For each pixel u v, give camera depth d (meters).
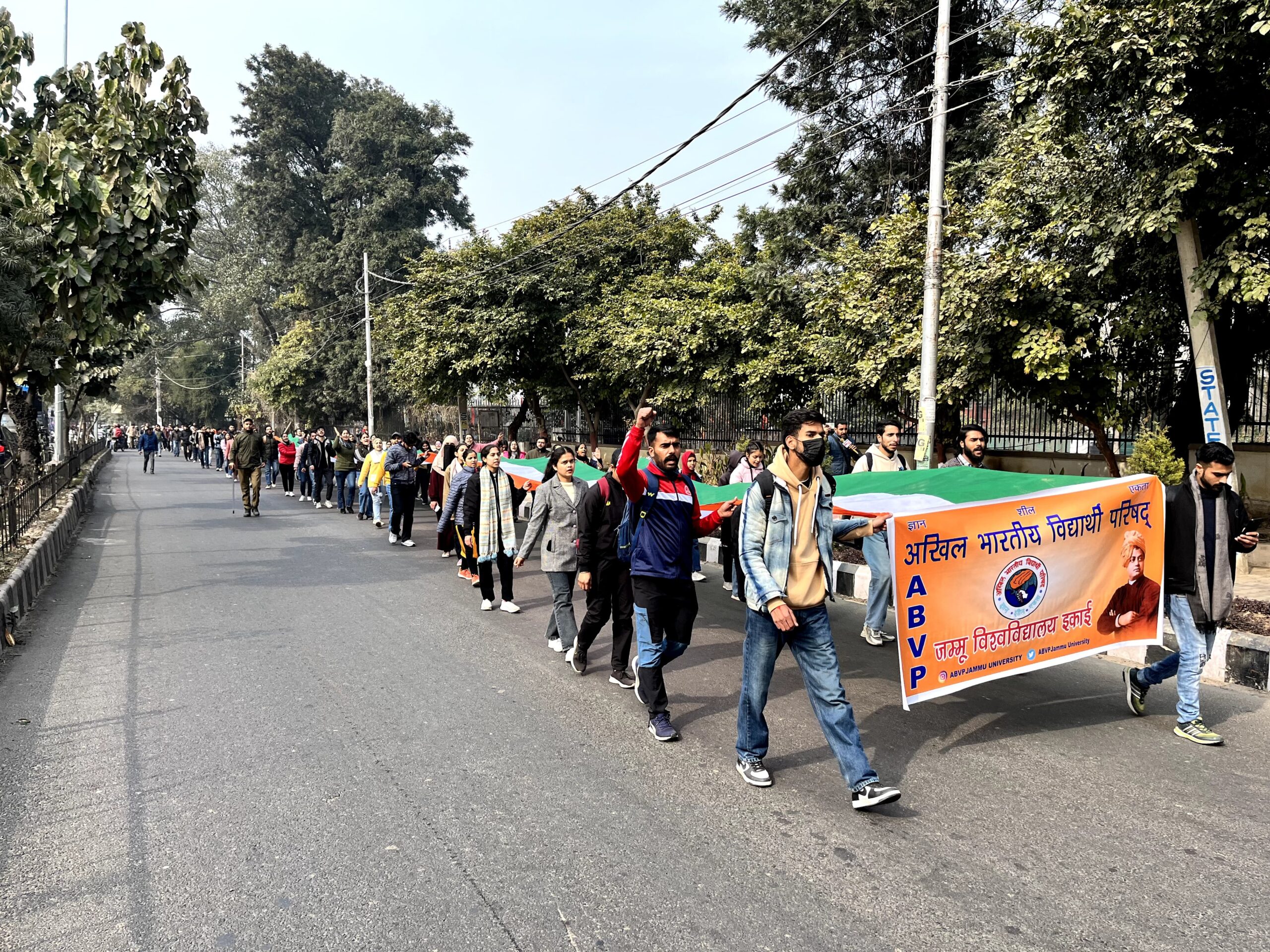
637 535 5.10
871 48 17.62
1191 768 4.67
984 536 4.96
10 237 8.42
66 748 4.80
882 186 18.72
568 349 19.25
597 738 5.04
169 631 7.55
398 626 7.84
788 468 4.20
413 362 22.05
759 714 4.39
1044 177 10.09
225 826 3.88
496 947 2.98
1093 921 3.17
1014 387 10.86
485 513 8.46
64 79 9.87
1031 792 4.33
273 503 20.30
